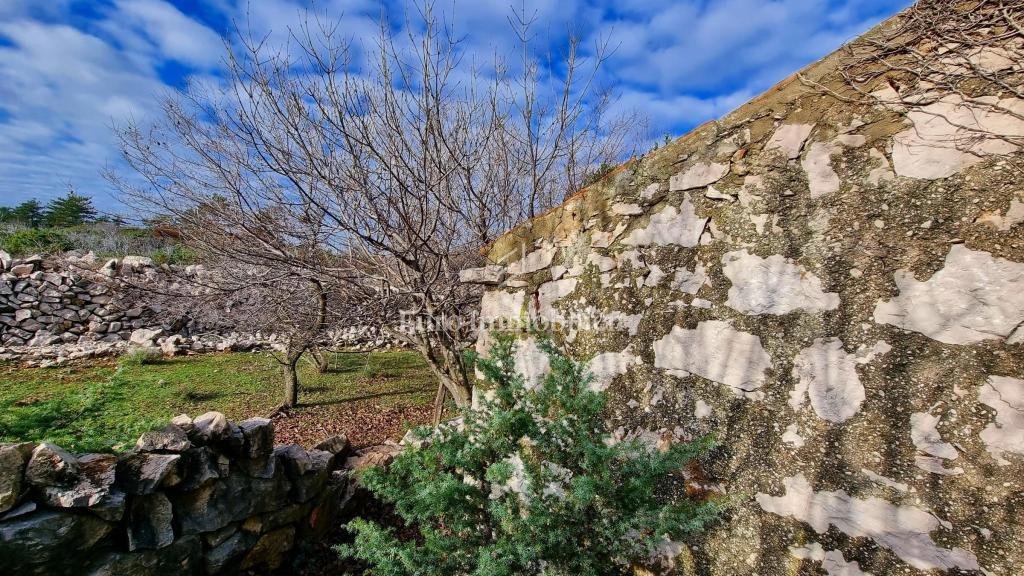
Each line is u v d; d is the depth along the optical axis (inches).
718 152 82.9
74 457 77.9
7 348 283.1
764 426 71.9
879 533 59.4
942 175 59.3
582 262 105.8
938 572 54.8
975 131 56.6
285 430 194.1
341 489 135.0
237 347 337.1
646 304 91.9
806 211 71.2
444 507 68.2
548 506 66.0
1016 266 53.1
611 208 100.5
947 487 55.4
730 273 79.4
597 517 65.8
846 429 63.8
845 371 64.9
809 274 69.9
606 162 217.2
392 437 187.8
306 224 125.3
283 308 179.5
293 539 116.6
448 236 138.5
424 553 67.6
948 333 57.3
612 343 97.3
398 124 119.9
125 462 83.0
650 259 92.2
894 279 62.1
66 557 73.5
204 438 96.5
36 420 91.7
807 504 65.7
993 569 51.4
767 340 73.4
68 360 274.4
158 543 85.1
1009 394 52.4
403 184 110.2
